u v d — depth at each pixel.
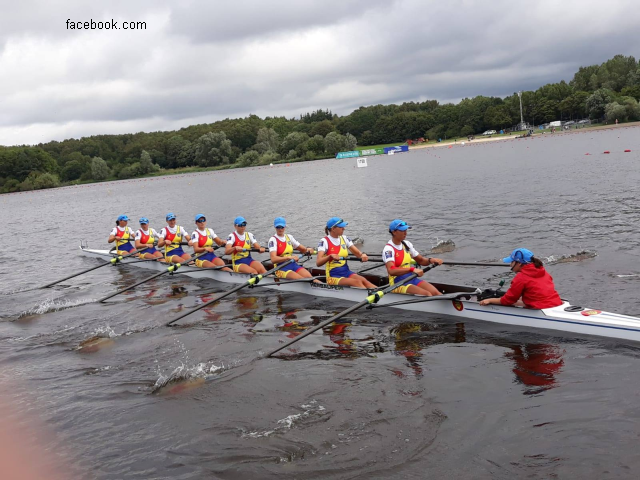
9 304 15.27
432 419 6.59
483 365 8.08
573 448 5.70
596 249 14.30
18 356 10.48
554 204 22.62
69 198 79.31
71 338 11.41
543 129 142.12
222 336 10.64
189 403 7.69
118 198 66.62
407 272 11.03
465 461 5.68
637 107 121.50
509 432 6.13
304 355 9.20
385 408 6.97
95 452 6.53
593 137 86.44
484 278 13.06
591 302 10.32
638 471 5.24
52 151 172.12
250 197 45.69
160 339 10.80
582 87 163.50
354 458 5.92
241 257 15.52
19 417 7.65
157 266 19.50
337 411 7.01
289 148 150.88
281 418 6.96
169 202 51.12
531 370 7.73
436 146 139.50
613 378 7.20
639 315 9.33
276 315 11.89
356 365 8.52
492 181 35.56
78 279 18.67
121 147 190.38
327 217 27.12
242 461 6.04
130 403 7.86
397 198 32.06
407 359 8.60
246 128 177.62
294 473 5.73
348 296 12.49
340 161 117.94
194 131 187.50
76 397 8.22
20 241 31.53
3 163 135.50
